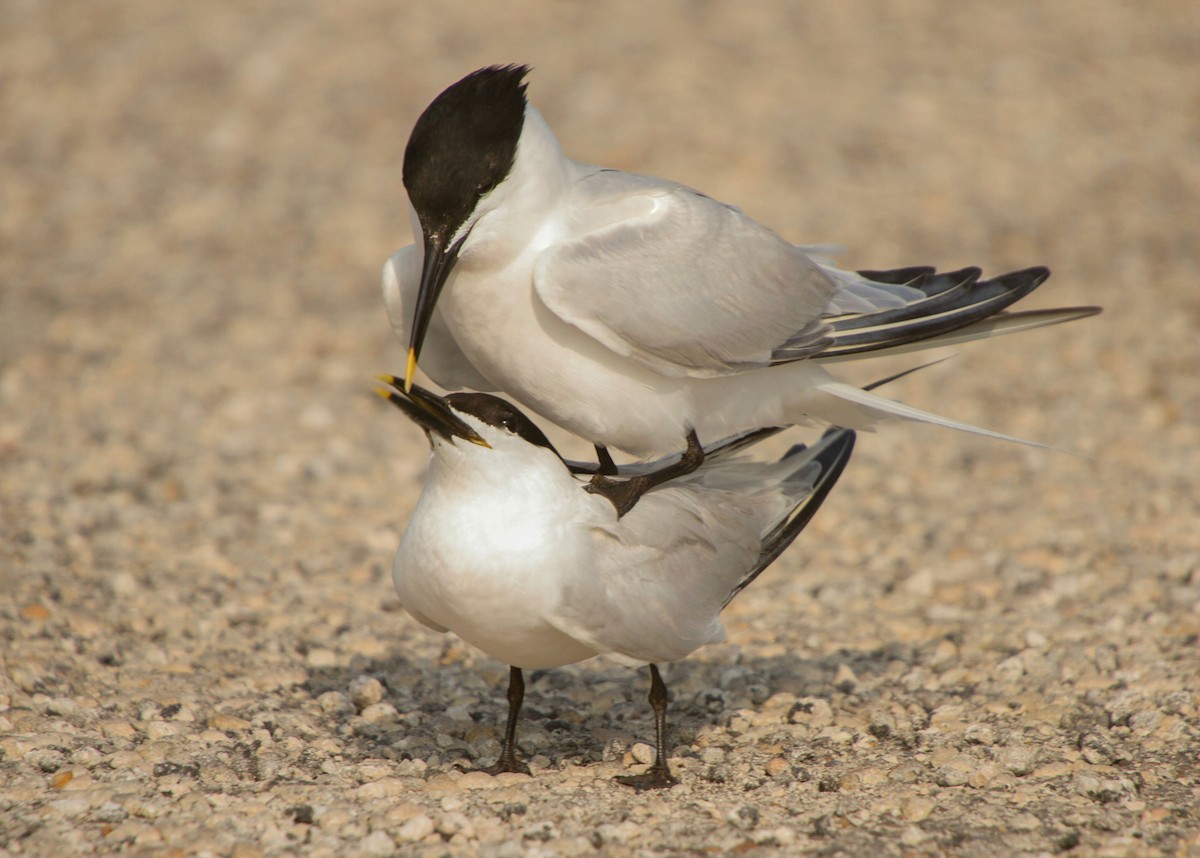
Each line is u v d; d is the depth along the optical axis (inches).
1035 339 679.7
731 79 977.5
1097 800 321.1
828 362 361.7
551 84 955.3
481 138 312.8
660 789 327.9
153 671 396.5
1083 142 911.0
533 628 312.5
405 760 345.7
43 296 734.5
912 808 313.6
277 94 967.6
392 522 524.4
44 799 311.0
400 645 429.4
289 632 433.4
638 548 322.3
